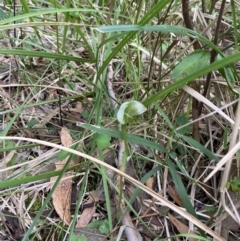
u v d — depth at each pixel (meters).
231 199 0.26
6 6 0.41
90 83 0.35
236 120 0.21
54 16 0.41
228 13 0.38
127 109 0.20
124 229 0.26
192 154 0.30
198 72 0.19
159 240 0.25
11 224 0.27
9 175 0.30
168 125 0.30
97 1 0.43
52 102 0.35
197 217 0.25
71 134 0.33
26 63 0.40
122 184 0.26
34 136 0.33
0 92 0.36
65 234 0.27
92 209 0.28
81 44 0.39
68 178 0.28
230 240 0.26
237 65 0.33
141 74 0.35
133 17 0.35
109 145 0.29
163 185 0.29
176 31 0.21
